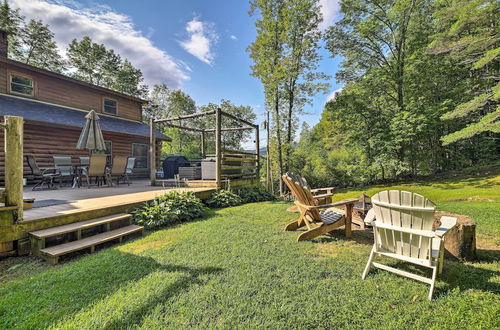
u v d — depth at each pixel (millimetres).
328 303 1781
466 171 12055
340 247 3027
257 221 4355
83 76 22375
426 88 11047
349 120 12523
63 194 5242
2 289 2018
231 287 1995
